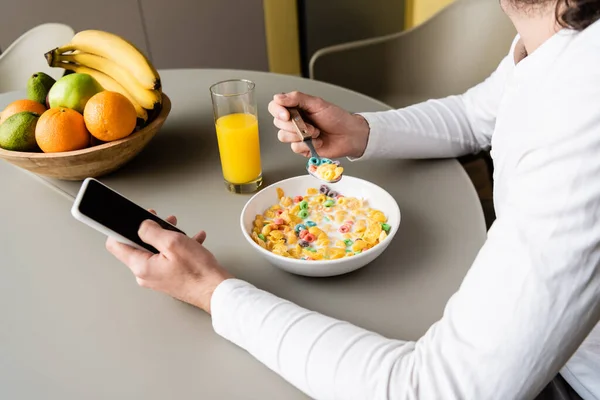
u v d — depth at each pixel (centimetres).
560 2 53
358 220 85
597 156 47
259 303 65
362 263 74
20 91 146
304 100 96
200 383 62
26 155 90
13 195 99
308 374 58
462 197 92
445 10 158
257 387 61
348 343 59
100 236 88
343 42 299
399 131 101
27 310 73
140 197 97
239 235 86
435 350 54
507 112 68
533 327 49
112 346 67
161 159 109
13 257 83
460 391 51
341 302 72
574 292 48
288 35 314
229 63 301
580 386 72
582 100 49
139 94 102
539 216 49
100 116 91
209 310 69
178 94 137
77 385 62
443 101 110
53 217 93
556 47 56
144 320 71
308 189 92
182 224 89
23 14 252
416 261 78
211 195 97
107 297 75
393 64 167
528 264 49
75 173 96
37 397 61
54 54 108
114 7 263
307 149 98
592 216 47
